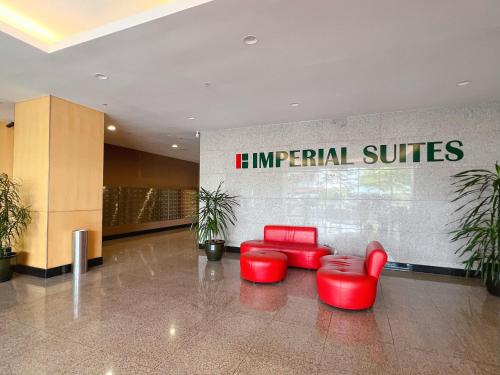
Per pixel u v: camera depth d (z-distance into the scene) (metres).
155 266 5.29
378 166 5.42
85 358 2.30
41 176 4.56
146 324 2.89
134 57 3.30
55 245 4.60
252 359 2.31
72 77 3.86
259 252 4.55
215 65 3.50
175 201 11.59
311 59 3.33
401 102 4.78
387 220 5.34
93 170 5.25
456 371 2.18
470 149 4.84
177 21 2.60
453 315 3.18
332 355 2.38
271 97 4.61
